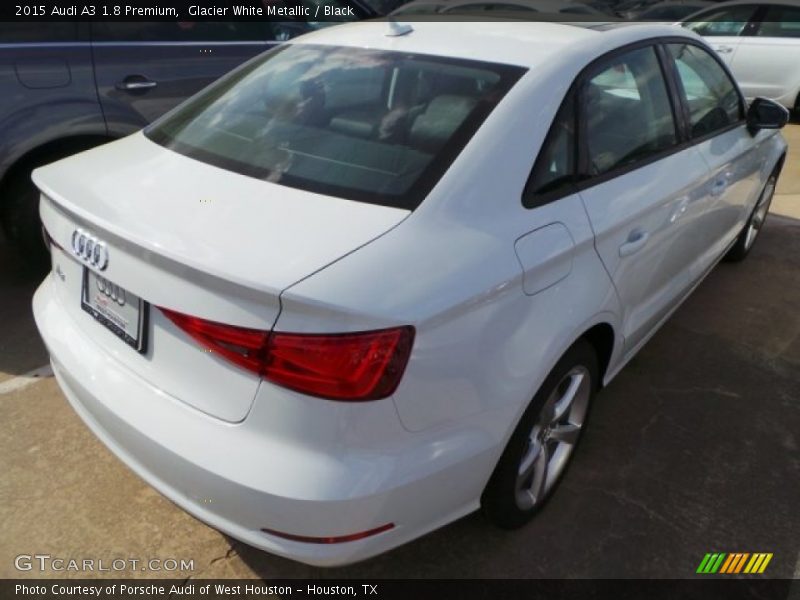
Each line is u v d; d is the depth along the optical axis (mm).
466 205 1832
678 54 2926
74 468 2506
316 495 1562
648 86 2629
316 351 1521
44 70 3389
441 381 1680
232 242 1646
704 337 3562
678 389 3113
